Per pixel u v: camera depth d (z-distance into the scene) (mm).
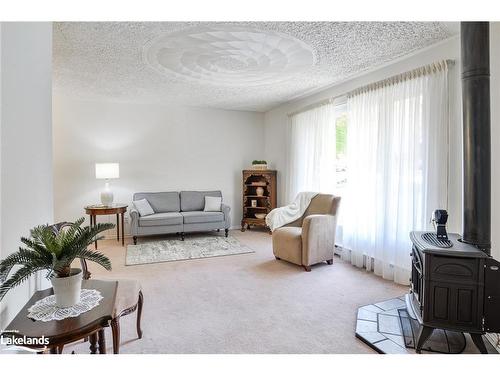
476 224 2016
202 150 6098
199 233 5875
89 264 3873
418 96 3084
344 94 4227
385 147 3430
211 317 2477
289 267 3783
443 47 2943
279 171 6035
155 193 5586
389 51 3139
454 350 2002
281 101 5504
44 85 1971
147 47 3018
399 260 3242
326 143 4504
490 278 1871
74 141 5211
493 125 2289
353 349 2027
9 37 1395
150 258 4156
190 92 4801
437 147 2916
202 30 2652
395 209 3334
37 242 1346
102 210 4676
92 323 1242
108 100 5293
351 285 3189
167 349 2014
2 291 1150
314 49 3086
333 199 3971
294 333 2229
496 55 2266
